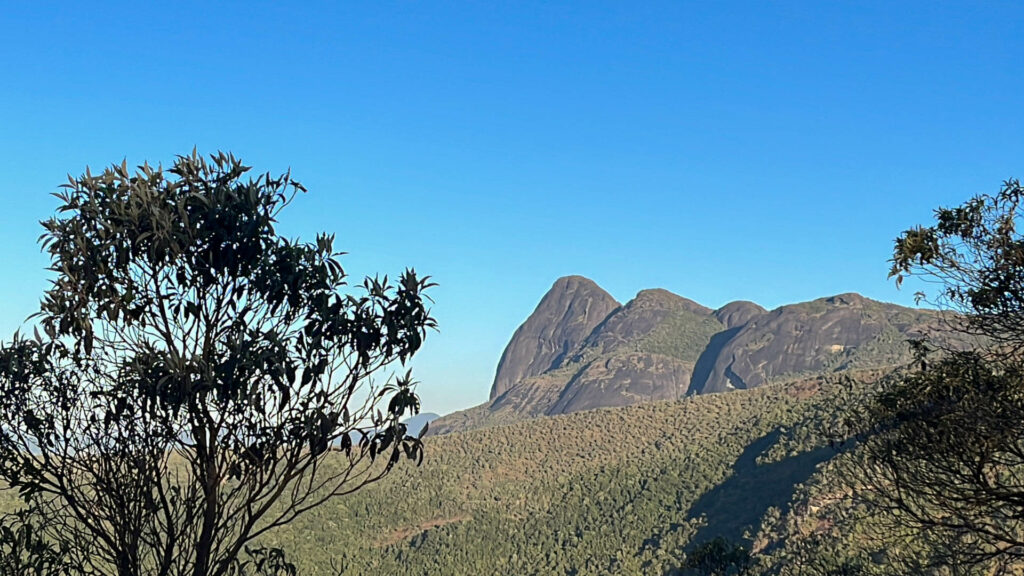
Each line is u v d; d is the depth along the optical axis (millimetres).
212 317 8633
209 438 8680
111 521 8688
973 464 13188
